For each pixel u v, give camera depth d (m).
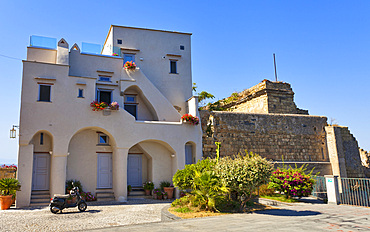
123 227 9.70
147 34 22.98
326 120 25.06
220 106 32.06
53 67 17.30
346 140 24.20
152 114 21.19
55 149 16.48
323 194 16.30
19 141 15.87
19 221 11.63
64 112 17.03
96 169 18.66
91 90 17.91
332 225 9.11
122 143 18.05
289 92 27.05
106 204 16.42
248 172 11.48
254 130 22.66
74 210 14.29
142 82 20.48
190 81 23.50
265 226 9.02
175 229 9.00
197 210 12.21
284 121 23.72
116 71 20.20
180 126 19.78
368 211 12.02
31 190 16.66
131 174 20.00
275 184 15.71
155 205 15.98
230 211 12.09
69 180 17.67
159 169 19.69
